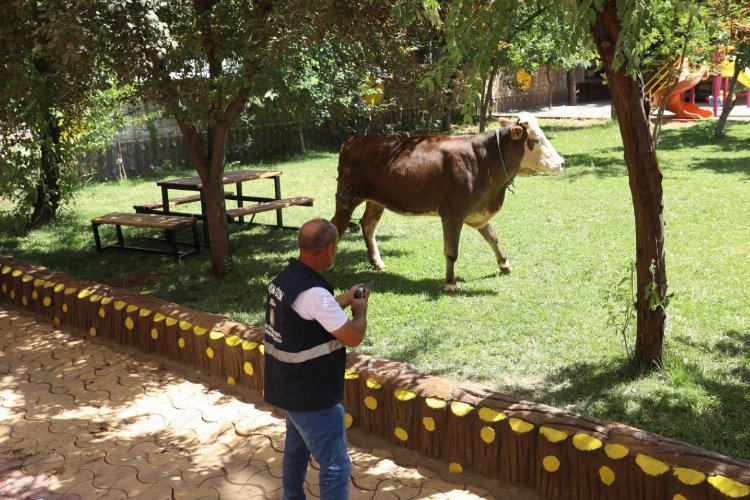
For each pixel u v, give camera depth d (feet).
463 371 18.37
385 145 25.54
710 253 27.66
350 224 32.42
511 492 13.10
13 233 38.81
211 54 25.35
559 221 34.96
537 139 23.99
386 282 26.40
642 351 17.69
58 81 25.39
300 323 10.71
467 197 24.29
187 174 63.16
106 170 61.05
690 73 51.55
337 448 11.02
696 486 10.90
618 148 62.08
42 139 37.42
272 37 21.91
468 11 12.91
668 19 21.36
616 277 25.14
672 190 40.96
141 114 59.36
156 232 38.24
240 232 37.11
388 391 14.89
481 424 13.44
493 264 28.17
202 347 19.19
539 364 18.51
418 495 13.12
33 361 20.75
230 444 15.38
